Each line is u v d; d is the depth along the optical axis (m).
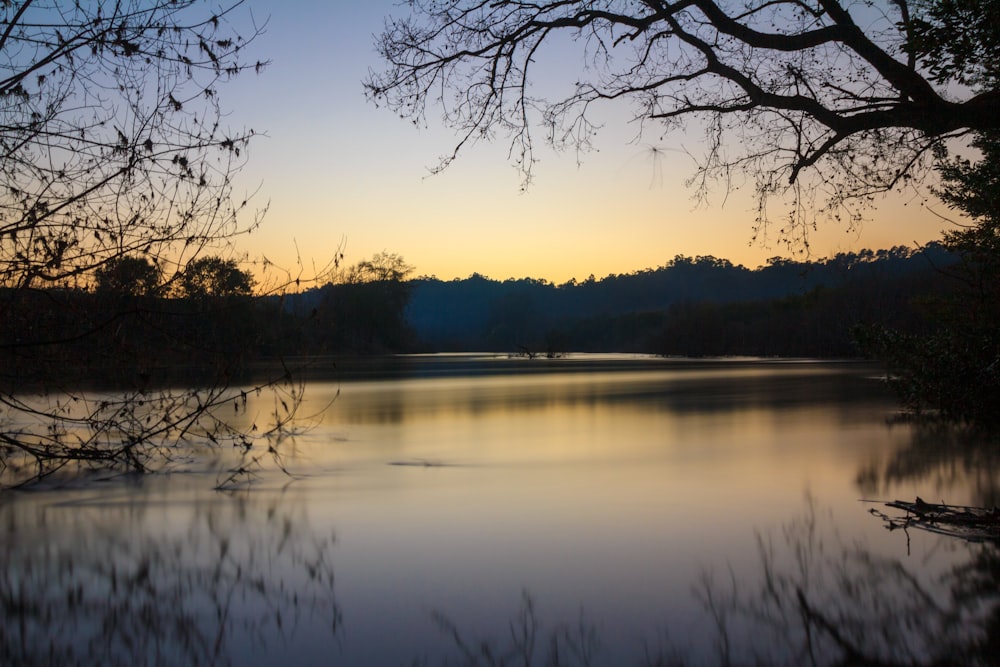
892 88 7.12
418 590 6.04
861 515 8.23
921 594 5.77
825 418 17.59
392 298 88.19
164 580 6.30
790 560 6.67
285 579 6.32
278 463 12.05
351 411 20.44
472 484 10.33
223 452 13.09
